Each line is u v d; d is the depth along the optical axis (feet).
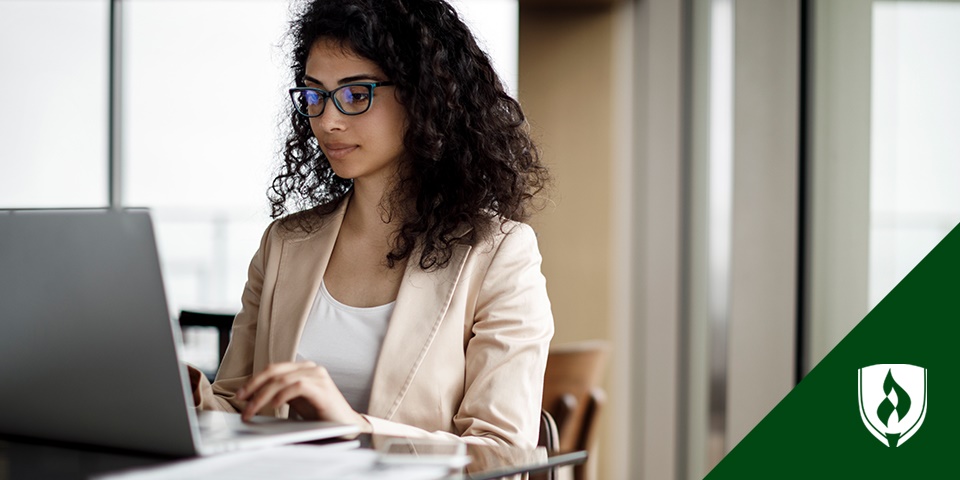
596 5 11.60
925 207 8.30
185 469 3.42
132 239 3.55
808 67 9.38
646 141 10.97
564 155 11.76
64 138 14.89
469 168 5.80
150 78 16.06
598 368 11.38
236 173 21.36
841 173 9.02
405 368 5.36
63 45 14.85
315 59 5.59
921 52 8.25
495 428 5.01
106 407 3.76
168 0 16.47
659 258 10.80
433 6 5.76
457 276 5.54
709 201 10.18
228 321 8.34
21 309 3.90
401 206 5.77
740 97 9.90
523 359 5.33
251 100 19.80
